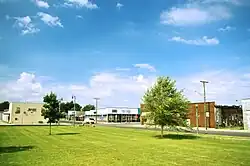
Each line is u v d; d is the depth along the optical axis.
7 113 115.75
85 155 19.08
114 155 19.11
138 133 42.91
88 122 88.00
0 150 21.89
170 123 35.00
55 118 41.16
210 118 68.00
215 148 23.30
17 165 15.28
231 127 66.75
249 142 28.28
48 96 41.41
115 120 112.06
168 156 18.70
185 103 35.44
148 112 36.00
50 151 21.22
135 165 15.40
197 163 16.12
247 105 56.97
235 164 15.84
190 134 40.31
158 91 35.56
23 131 47.34
